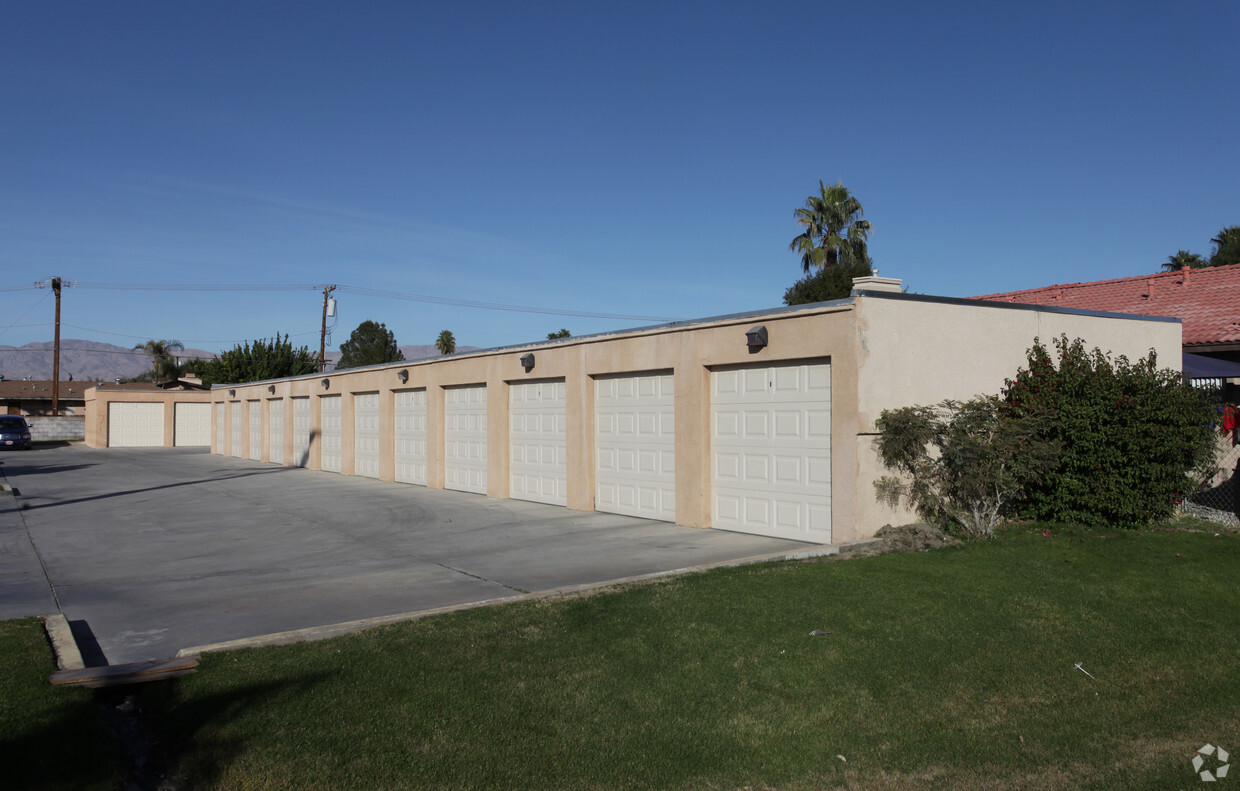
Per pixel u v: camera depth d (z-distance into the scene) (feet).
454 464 66.33
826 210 123.54
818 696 18.22
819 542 36.42
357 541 40.65
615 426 48.96
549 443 54.95
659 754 15.71
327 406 88.28
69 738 15.29
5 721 15.75
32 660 19.56
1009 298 78.64
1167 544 31.83
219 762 14.92
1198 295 64.59
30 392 222.28
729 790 14.71
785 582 26.53
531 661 19.90
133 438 142.72
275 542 40.50
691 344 42.93
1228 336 54.29
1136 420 34.24
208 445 149.18
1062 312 41.96
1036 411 35.55
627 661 19.90
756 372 39.96
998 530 34.99
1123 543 31.99
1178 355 46.68
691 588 26.00
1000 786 15.05
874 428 34.73
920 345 36.42
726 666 19.63
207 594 28.76
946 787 15.01
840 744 16.35
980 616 23.09
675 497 44.11
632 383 47.75
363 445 80.94
